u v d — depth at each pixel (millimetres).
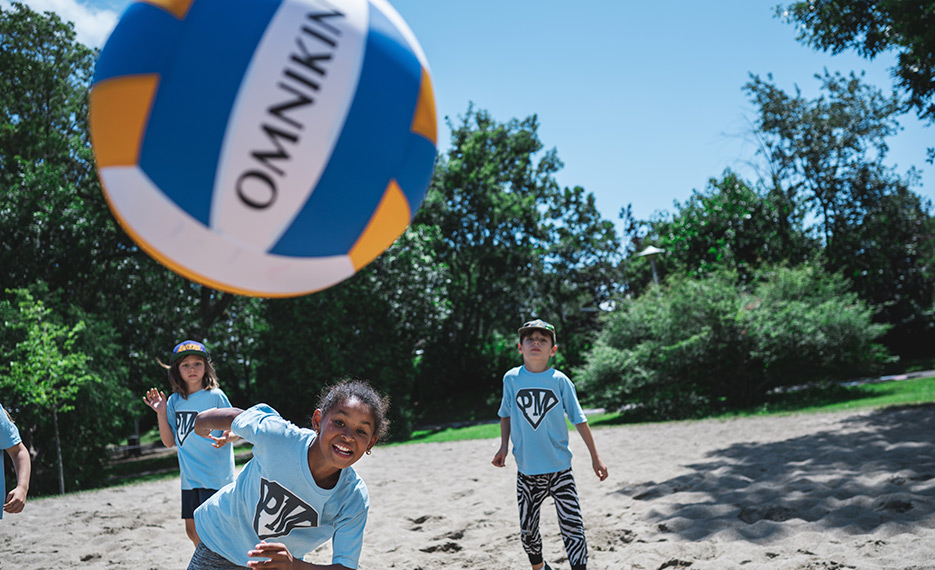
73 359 12445
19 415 13453
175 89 1731
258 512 2508
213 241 1787
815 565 4156
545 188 36531
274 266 1851
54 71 21812
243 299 23250
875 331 18969
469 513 6922
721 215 27953
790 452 8719
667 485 7305
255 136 1733
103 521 7629
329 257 1915
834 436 9688
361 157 1838
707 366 19594
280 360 21875
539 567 4297
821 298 20406
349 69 1842
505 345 35062
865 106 29297
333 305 22328
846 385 20203
